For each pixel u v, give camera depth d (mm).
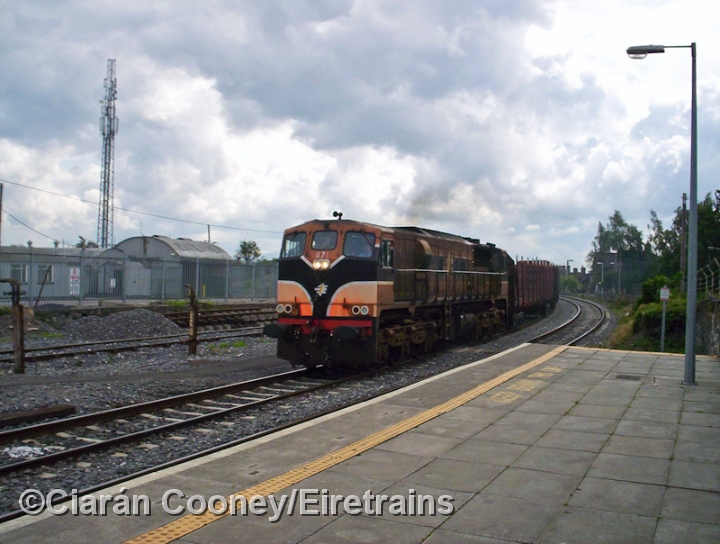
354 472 6395
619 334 26188
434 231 19344
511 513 5270
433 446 7395
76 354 16672
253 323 29375
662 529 4910
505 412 9266
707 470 6410
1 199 29219
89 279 30438
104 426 9352
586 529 4922
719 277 24188
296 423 8844
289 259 14711
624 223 85000
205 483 6039
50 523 5082
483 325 22484
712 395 10602
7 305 25156
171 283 34312
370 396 11914
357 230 14336
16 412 9594
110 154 53094
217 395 11672
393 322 15867
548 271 40438
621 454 7020
